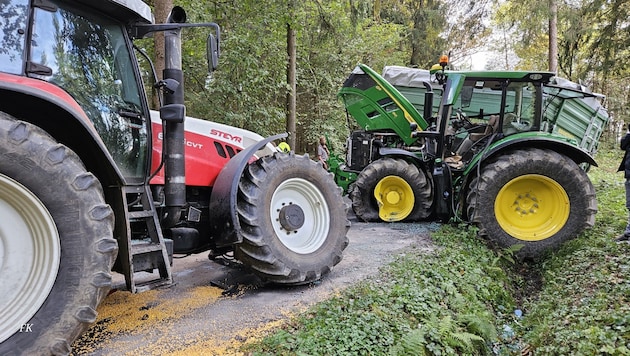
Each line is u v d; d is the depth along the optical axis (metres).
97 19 2.38
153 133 2.84
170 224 2.67
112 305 2.86
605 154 13.53
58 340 1.74
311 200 3.42
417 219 6.04
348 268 3.70
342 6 9.53
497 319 3.32
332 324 2.51
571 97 5.78
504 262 4.45
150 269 2.37
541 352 2.67
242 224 2.95
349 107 7.25
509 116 5.18
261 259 2.96
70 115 1.96
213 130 3.29
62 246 1.79
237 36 7.64
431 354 2.43
